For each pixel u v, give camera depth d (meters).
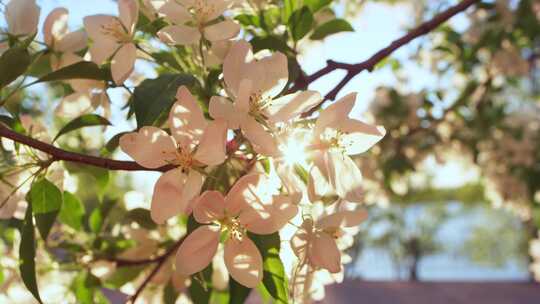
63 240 0.34
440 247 2.70
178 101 0.20
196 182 0.20
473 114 0.78
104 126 0.26
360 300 1.37
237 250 0.21
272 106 0.21
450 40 0.59
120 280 0.34
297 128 0.21
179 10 0.23
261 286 0.25
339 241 0.27
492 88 0.79
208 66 0.24
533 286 1.61
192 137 0.20
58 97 0.37
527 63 0.70
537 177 0.88
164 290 0.33
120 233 0.35
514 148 0.88
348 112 0.21
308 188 0.22
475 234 2.82
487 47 0.67
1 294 0.32
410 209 2.56
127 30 0.24
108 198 0.35
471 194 2.47
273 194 0.20
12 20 0.25
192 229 0.21
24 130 0.25
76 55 0.27
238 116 0.20
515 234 2.65
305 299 0.26
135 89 0.21
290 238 0.23
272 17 0.29
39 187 0.24
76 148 0.37
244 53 0.21
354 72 0.28
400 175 0.76
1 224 0.35
